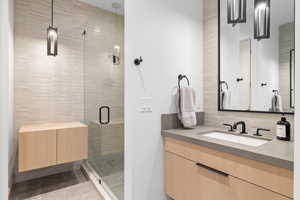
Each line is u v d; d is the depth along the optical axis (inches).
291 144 45.4
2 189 46.3
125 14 60.7
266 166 37.7
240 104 64.6
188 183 56.0
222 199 46.5
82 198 78.3
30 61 95.3
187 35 71.5
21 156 78.7
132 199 59.8
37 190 84.9
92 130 102.4
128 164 61.7
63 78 105.8
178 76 69.0
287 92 53.7
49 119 101.5
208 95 74.8
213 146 47.6
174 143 60.9
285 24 54.3
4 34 51.8
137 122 60.4
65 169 107.5
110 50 85.4
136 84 60.1
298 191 21.7
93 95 101.6
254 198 39.8
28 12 94.3
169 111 67.2
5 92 53.1
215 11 71.6
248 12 62.1
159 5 64.5
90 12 107.0
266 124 58.5
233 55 66.1
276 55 55.9
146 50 61.7
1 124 48.1
